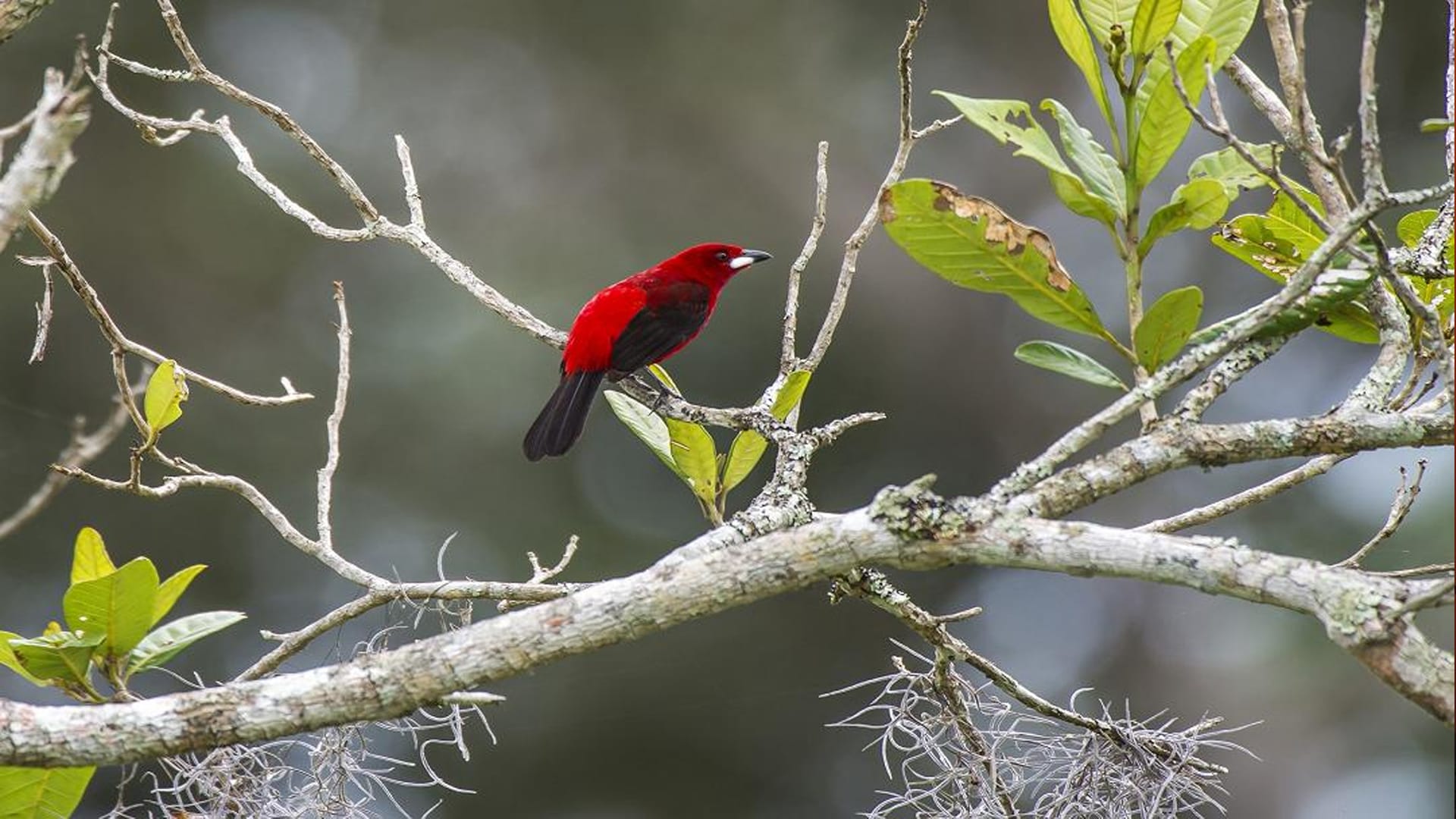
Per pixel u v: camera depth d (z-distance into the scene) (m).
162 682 14.55
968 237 4.34
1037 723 6.32
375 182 16.98
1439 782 15.13
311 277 16.31
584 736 15.55
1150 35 4.32
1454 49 4.35
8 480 15.03
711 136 17.73
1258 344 4.22
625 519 15.82
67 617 4.23
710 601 3.74
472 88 17.86
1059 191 4.37
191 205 16.25
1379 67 16.67
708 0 18.09
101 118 16.45
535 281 16.59
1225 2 4.65
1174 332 4.24
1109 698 16.20
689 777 15.62
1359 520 14.95
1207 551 3.51
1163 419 4.01
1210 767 4.50
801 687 15.85
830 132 17.80
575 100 17.86
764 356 16.80
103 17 16.67
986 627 16.33
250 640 14.91
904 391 17.62
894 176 5.02
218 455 15.39
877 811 4.57
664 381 5.93
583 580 15.31
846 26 18.25
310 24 17.69
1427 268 4.35
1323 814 15.34
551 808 15.33
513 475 15.63
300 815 4.84
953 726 4.60
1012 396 17.53
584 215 17.41
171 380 4.64
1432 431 3.96
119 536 15.12
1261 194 14.58
